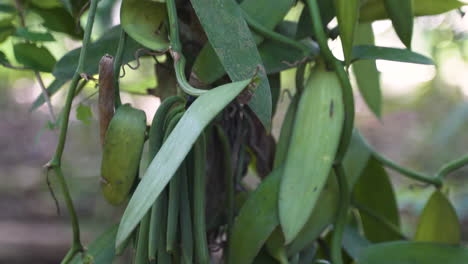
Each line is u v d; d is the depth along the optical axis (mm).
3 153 4586
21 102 4750
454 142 3641
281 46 779
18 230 3613
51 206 3932
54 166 719
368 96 938
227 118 823
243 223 759
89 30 714
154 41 710
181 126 611
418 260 820
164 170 606
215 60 745
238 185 846
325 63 769
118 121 693
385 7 783
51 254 3471
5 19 855
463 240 2783
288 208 738
